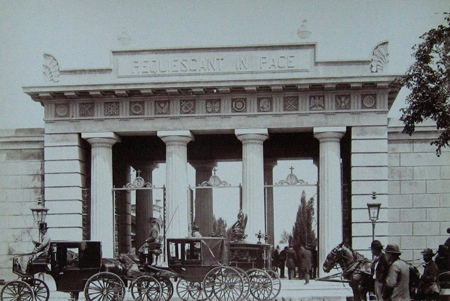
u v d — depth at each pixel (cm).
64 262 4106
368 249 5766
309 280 5906
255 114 5934
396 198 6019
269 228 7075
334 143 5894
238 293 4503
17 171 6341
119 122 6047
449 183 5997
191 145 7094
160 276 4303
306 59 5950
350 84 5788
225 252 4391
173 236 5897
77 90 5931
